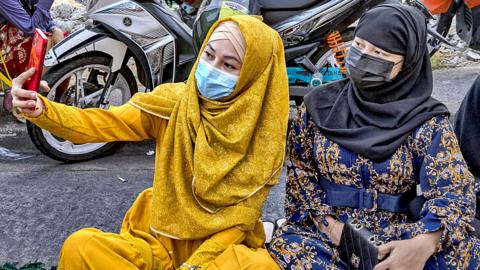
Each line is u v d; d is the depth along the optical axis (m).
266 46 2.08
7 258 2.80
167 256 2.17
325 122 2.20
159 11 3.96
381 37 2.04
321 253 2.11
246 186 2.12
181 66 4.08
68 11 6.96
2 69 4.29
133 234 2.22
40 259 2.80
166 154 2.14
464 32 4.47
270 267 2.01
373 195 2.13
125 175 3.76
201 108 2.16
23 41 4.24
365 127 2.12
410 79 2.11
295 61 4.05
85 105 3.98
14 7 4.04
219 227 2.08
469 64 5.95
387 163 2.09
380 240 2.00
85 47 3.82
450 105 4.81
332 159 2.16
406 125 2.07
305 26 3.98
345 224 2.09
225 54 2.05
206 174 2.07
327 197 2.24
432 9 4.60
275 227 2.72
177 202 2.14
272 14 4.01
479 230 2.23
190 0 4.24
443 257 2.02
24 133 4.55
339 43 4.12
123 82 4.13
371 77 2.07
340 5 3.99
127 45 3.89
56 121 2.08
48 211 3.24
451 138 2.04
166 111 2.19
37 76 2.04
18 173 3.75
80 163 3.96
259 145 2.12
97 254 2.03
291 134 2.30
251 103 2.09
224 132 2.11
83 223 3.13
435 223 1.97
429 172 2.04
